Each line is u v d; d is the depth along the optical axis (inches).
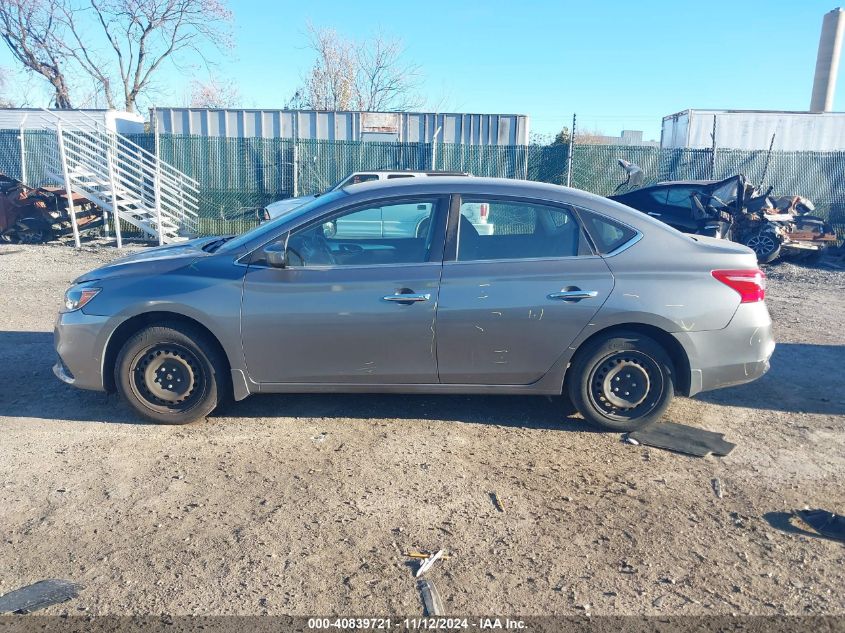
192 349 188.2
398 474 166.9
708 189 518.0
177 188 674.2
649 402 191.5
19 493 154.8
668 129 823.1
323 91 1273.4
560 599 121.6
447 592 122.8
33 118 761.0
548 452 181.2
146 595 120.6
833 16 1280.8
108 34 1100.5
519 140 740.7
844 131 737.6
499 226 189.5
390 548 135.9
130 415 200.8
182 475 164.7
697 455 179.8
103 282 190.5
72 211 574.9
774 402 223.1
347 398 217.8
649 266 185.9
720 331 186.1
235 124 729.0
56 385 225.3
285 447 181.3
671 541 140.3
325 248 188.9
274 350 186.1
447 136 740.0
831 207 666.8
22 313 329.1
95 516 145.8
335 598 120.6
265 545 136.1
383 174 524.1
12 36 1032.2
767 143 746.2
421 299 182.1
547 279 183.8
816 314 366.6
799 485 165.5
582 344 188.4
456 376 188.5
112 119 740.7
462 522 145.8
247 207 703.1
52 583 123.3
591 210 189.8
